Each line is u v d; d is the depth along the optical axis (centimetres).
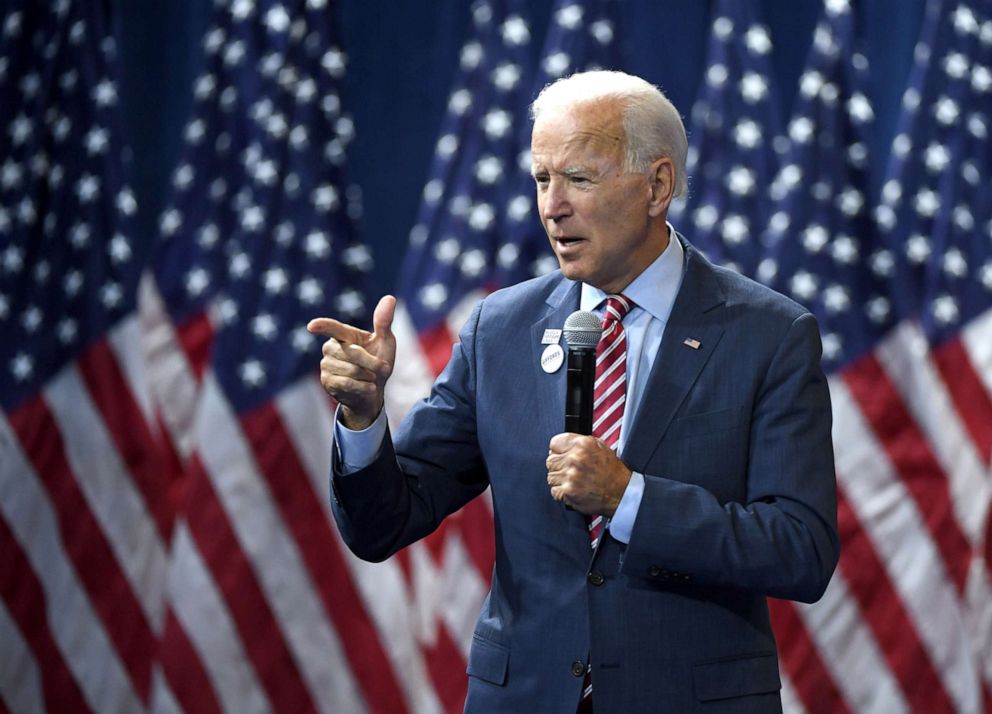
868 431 1576
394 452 782
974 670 1568
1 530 1642
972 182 1605
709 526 705
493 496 792
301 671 1620
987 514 1577
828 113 1606
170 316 1681
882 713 1566
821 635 1582
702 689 731
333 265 1652
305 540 1628
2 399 1652
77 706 1644
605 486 705
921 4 1648
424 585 1650
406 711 1634
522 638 757
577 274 768
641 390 773
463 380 830
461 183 1639
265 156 1642
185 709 1606
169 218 1683
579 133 747
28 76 1681
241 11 1669
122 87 1712
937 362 1589
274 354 1631
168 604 1622
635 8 1675
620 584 739
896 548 1573
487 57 1645
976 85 1617
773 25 1677
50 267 1659
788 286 1584
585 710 752
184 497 1645
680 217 1616
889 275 1591
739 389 755
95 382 1652
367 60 1709
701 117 1659
